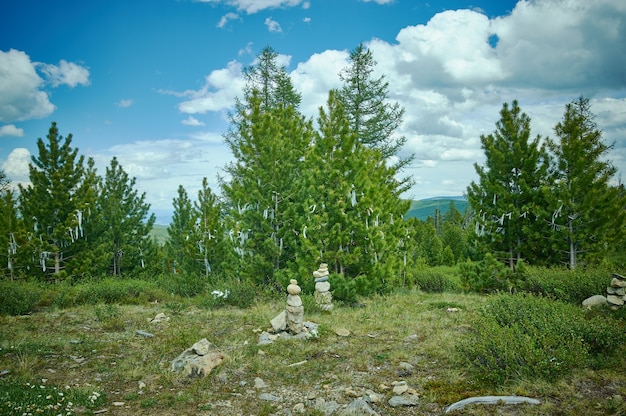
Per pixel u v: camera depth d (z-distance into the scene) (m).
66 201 19.94
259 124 17.06
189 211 24.47
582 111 16.98
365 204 15.08
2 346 8.69
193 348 8.02
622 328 7.86
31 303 13.90
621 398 5.45
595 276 12.62
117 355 8.55
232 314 12.96
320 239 15.01
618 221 14.97
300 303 10.20
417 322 11.12
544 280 13.73
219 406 6.11
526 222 16.30
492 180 17.08
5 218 18.86
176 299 16.53
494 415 5.34
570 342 6.94
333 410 5.90
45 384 6.69
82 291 15.85
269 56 29.41
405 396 6.26
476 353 7.17
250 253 16.72
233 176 28.22
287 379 7.25
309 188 15.84
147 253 25.20
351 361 8.06
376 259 15.53
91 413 5.73
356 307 14.08
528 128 16.73
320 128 16.19
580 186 15.14
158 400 6.27
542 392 5.87
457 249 33.00
